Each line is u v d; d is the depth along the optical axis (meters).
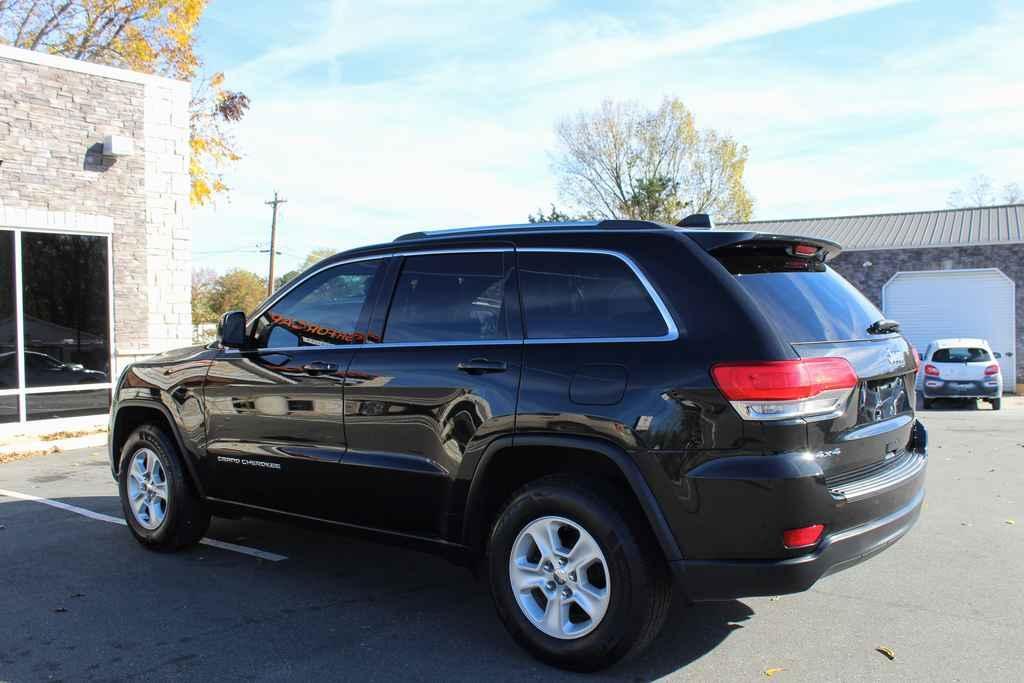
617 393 3.50
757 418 3.24
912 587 4.80
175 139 13.23
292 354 4.74
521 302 3.97
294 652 3.87
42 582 4.89
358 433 4.34
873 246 28.00
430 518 4.10
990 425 14.16
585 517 3.52
